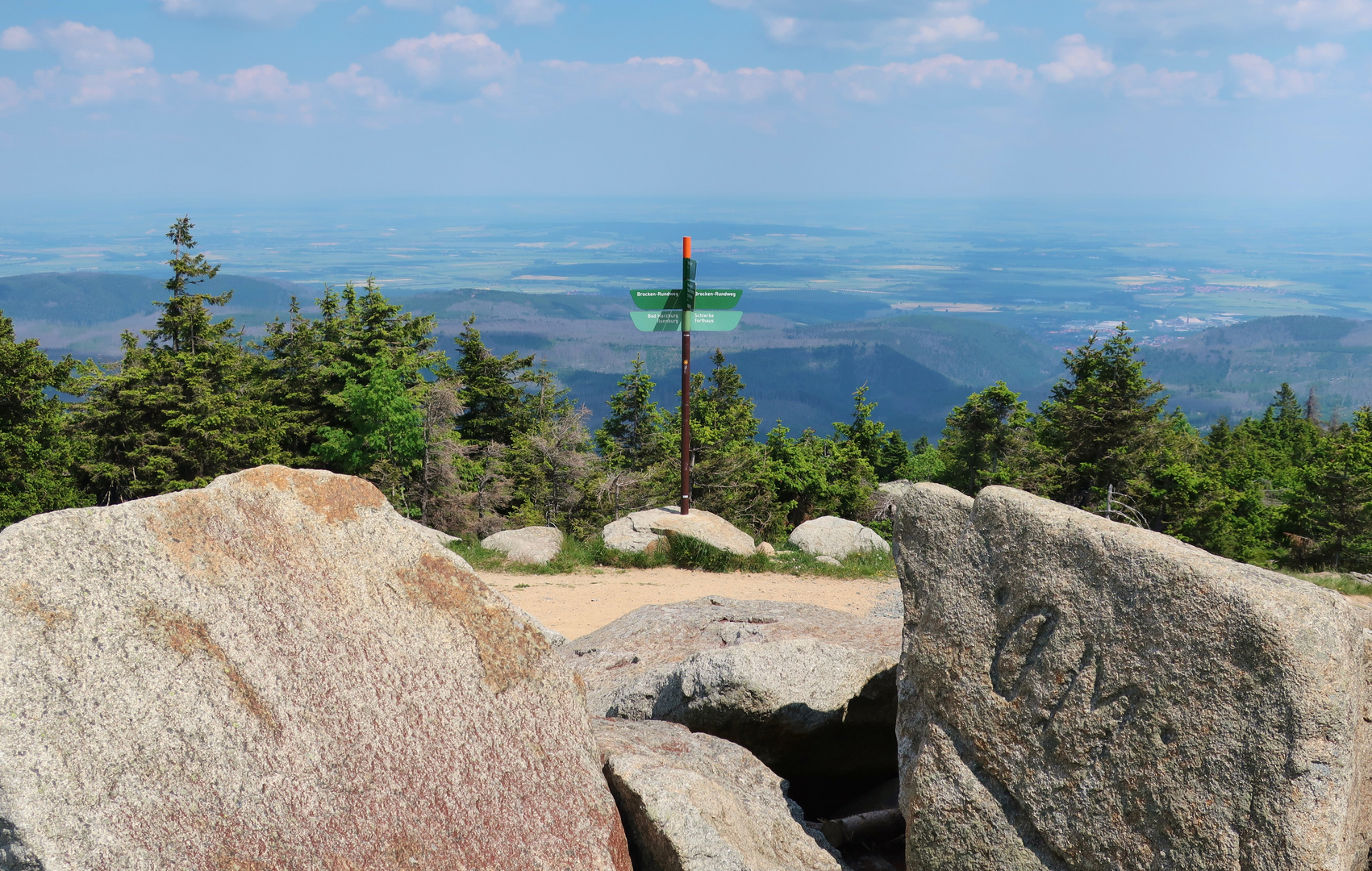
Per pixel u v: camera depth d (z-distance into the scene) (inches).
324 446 1355.8
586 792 141.2
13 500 1099.9
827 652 227.3
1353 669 118.8
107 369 1337.4
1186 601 125.3
